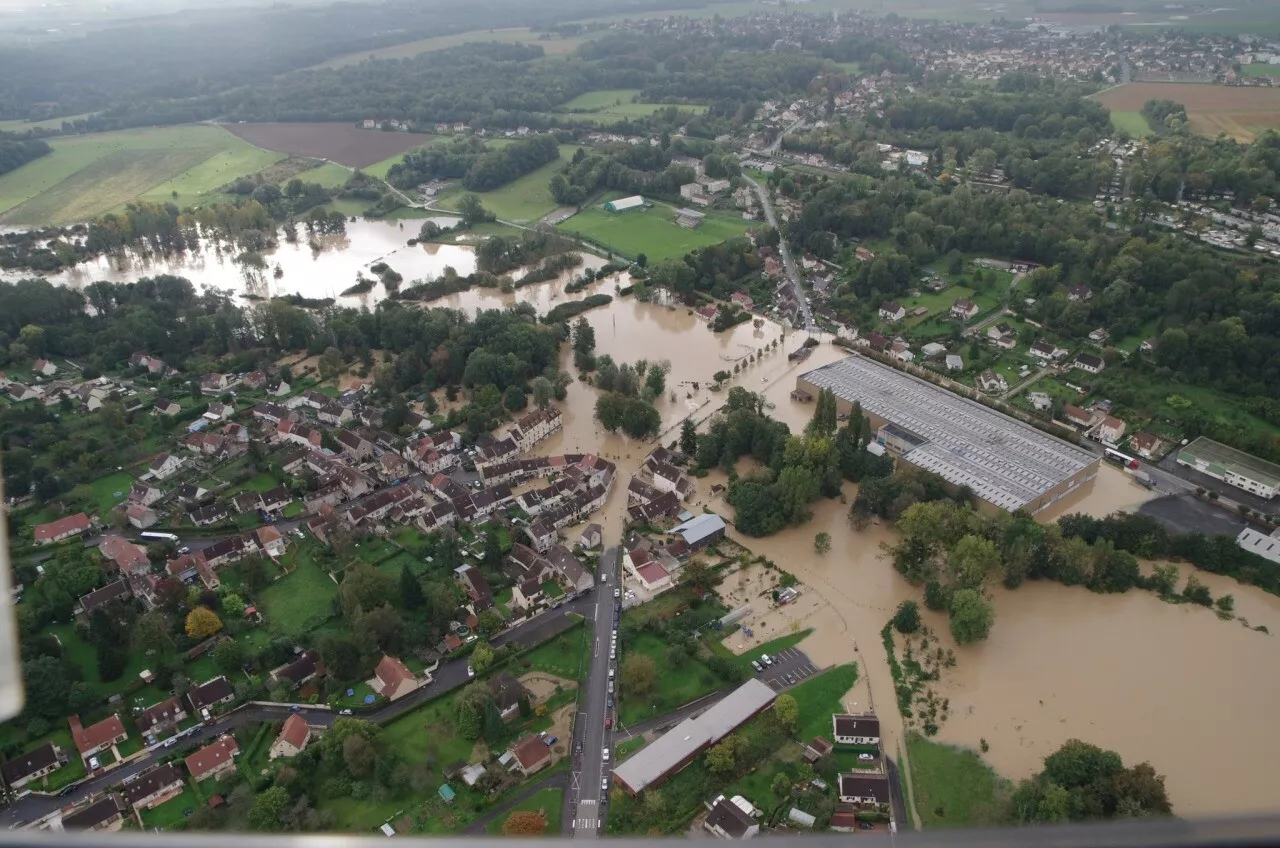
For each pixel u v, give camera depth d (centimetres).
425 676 19238
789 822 15762
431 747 17525
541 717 18275
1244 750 17162
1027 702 18438
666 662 19612
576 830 15750
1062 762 16038
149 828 16100
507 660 19700
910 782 16662
